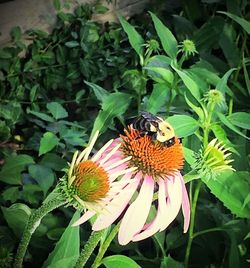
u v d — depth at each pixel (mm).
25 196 338
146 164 203
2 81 444
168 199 207
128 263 238
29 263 320
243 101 406
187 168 287
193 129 269
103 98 330
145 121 206
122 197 200
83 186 190
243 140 313
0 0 440
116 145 208
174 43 333
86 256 221
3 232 315
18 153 419
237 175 266
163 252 297
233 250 288
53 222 315
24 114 437
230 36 417
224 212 333
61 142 390
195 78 315
